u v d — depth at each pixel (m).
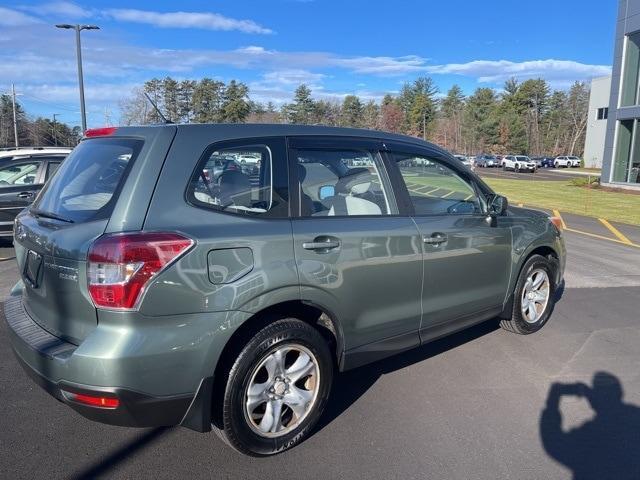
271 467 2.91
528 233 4.75
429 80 107.00
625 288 7.02
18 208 9.05
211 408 2.80
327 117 89.75
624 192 25.08
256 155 3.06
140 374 2.50
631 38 25.36
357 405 3.64
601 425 3.43
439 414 3.53
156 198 2.67
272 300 2.86
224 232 2.73
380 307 3.46
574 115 94.50
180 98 69.06
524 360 4.47
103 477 2.79
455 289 4.02
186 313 2.59
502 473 2.90
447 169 4.15
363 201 3.50
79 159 3.20
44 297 2.86
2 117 76.81
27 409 3.50
